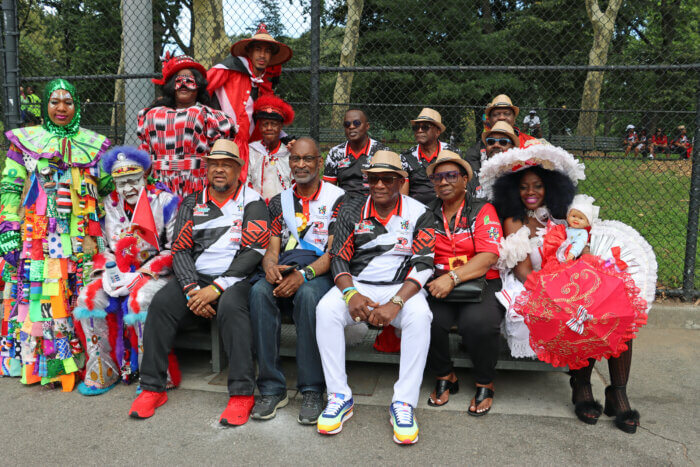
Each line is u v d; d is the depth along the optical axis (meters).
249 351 2.97
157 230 3.37
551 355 2.80
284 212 3.41
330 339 2.91
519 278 3.14
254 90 4.21
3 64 4.60
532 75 18.16
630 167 11.06
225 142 3.25
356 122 4.09
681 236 6.35
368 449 2.64
